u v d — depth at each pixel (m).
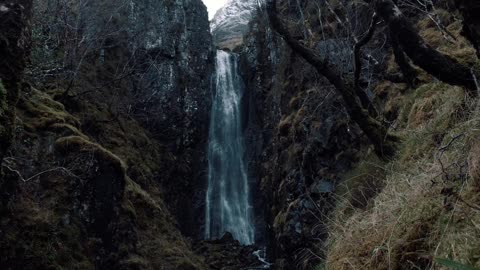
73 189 6.41
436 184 2.41
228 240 14.90
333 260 2.98
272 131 15.05
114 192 7.08
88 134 10.73
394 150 5.05
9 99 3.14
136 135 13.62
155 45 16.80
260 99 17.42
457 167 2.36
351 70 8.07
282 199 10.25
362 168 6.50
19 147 6.04
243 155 18.84
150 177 12.42
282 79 12.91
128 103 14.38
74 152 6.74
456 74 2.96
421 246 2.17
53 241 5.66
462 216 1.98
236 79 20.80
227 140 19.36
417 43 3.04
